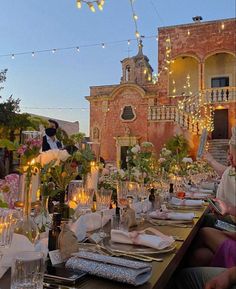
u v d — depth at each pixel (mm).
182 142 17344
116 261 1469
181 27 21016
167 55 19594
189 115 18797
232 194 2453
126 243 1922
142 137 21484
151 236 1932
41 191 1950
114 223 2326
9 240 1513
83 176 2871
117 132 22266
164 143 19156
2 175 2908
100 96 22812
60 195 2027
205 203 4059
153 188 3801
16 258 1214
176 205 3877
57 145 4691
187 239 2232
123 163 4246
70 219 2027
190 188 6215
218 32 20266
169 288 2344
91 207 2568
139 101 21719
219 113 20516
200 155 4215
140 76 24281
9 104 14523
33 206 1945
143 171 3863
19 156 1910
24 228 1644
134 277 1345
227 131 20141
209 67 22031
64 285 1346
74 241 1619
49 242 1577
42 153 1998
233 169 2438
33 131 1945
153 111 19609
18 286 1192
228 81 21609
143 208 3090
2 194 2062
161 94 21125
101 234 2121
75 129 21125
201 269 2305
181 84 22375
